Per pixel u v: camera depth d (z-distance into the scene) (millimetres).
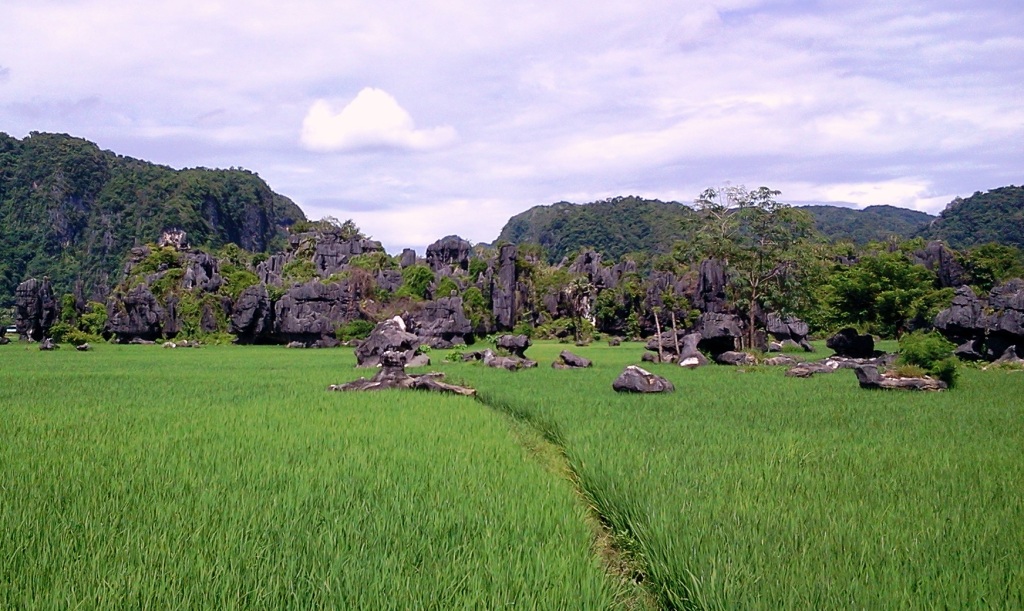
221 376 32312
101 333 86000
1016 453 13555
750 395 23594
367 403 21625
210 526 8938
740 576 7387
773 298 62281
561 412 18969
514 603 6988
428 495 10492
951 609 6637
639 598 7973
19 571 7410
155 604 6762
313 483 11055
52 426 16469
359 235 130625
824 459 12953
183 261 91625
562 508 9883
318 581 7293
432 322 78188
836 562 7734
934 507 9805
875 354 46062
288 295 80438
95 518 9164
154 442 14406
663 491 10438
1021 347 38094
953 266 80188
